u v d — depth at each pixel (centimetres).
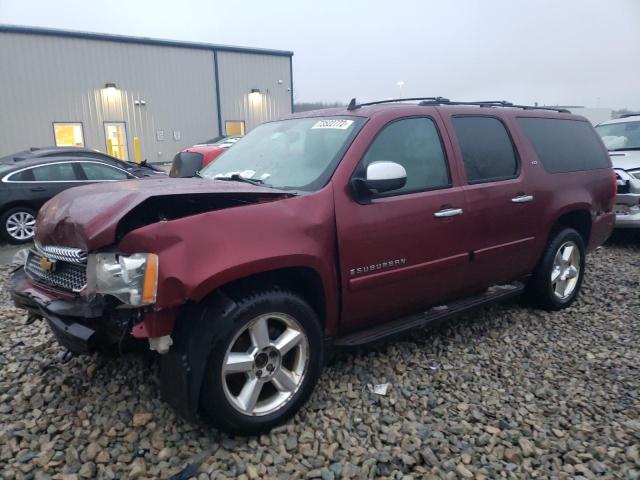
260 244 273
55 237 287
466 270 393
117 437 281
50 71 2162
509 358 393
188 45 2497
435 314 387
